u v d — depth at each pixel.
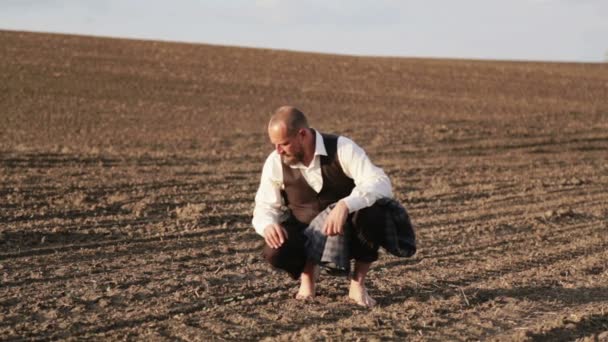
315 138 5.56
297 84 40.03
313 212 5.75
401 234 5.79
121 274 7.00
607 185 14.06
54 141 19.67
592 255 8.27
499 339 5.38
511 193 12.92
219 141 20.11
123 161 15.60
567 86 45.38
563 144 20.78
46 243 8.24
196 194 11.84
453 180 14.23
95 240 8.47
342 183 5.63
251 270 7.31
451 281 6.99
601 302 6.41
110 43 53.44
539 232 9.59
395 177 14.39
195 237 8.77
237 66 46.38
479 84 44.53
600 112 30.58
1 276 6.82
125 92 33.53
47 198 10.88
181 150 18.08
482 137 21.34
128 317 5.76
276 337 5.33
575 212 11.02
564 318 5.79
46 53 45.19
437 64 55.47
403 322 5.68
